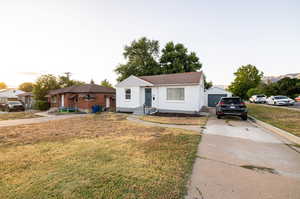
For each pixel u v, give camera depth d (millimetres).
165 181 2740
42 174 3043
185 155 4016
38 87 23641
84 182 2709
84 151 4398
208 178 2846
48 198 2289
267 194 2348
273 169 3225
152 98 15242
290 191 2420
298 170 3182
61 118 12742
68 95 19016
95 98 18625
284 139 5602
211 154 4102
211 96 24719
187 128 7641
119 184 2639
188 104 13516
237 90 45094
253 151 4328
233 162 3592
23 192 2449
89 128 7949
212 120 10078
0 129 7906
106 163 3543
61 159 3814
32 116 14469
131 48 33469
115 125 8750
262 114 11766
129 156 3979
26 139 5836
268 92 31203
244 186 2572
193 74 15477
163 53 33438
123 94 16516
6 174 3062
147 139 5648
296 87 27641
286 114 11344
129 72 31172
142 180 2771
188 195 2326
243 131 6887
